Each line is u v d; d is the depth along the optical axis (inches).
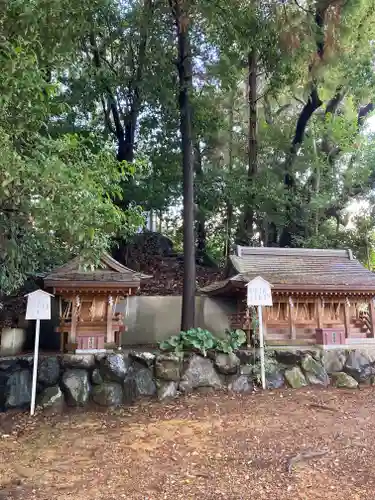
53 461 205.0
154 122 581.9
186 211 416.2
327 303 408.8
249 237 631.8
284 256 443.2
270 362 356.8
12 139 200.2
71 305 345.4
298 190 631.8
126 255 603.8
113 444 228.1
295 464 192.4
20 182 184.7
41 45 217.6
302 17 504.4
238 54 506.0
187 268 404.5
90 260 253.1
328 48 533.3
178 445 223.8
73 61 291.0
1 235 264.5
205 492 165.5
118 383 319.3
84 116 525.3
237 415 279.4
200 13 434.3
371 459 198.1
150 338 451.5
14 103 187.3
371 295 406.6
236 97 651.5
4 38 185.8
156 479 179.8
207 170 646.5
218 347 349.1
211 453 210.7
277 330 392.2
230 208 656.4
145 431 250.2
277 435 236.8
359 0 517.7
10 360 318.0
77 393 306.5
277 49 496.1
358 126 663.8
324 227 669.9
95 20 457.1
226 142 665.0
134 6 493.7
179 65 441.4
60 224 195.9
